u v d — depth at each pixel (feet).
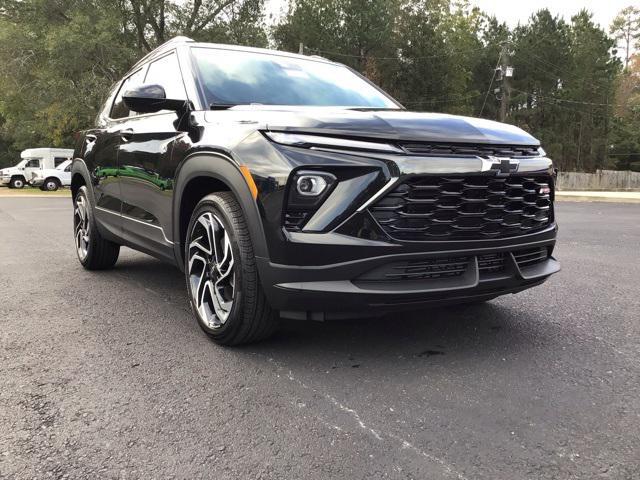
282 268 8.52
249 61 12.92
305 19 121.08
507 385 8.55
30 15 85.81
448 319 11.97
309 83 12.95
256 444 6.84
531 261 10.33
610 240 26.55
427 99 129.18
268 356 9.72
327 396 8.16
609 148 188.55
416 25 126.82
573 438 6.98
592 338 10.83
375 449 6.72
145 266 18.30
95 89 81.66
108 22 79.20
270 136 8.87
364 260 8.32
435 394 8.22
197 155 10.17
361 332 11.02
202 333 11.03
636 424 7.36
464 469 6.30
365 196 8.30
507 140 9.64
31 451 6.67
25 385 8.54
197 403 7.94
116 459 6.51
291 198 8.45
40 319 12.02
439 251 8.66
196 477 6.16
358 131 8.54
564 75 167.94
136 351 10.02
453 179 8.74
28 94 86.79
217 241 9.86
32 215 40.60
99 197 15.74
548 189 10.43
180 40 13.12
